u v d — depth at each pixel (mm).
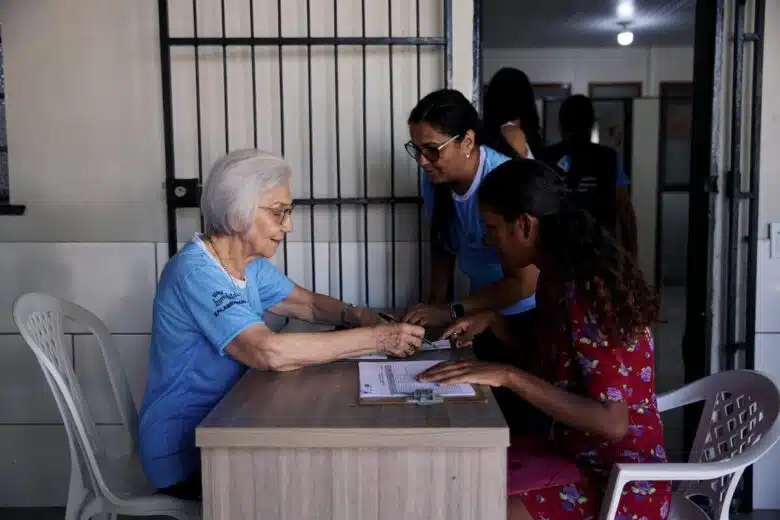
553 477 1525
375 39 2455
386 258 2598
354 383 1553
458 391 1472
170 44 2467
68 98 2545
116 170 2568
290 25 2518
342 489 1295
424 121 1979
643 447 1496
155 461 1671
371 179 2570
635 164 6824
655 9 5957
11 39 2525
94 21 2518
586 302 1447
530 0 5582
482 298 2057
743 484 2648
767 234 2631
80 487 1749
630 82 8000
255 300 1832
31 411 2666
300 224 2590
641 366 1468
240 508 1302
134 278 2605
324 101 2545
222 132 2555
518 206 1567
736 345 2611
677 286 7301
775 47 2568
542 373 1642
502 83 2750
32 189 2582
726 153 2592
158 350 1676
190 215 2584
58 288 2611
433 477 1288
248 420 1317
